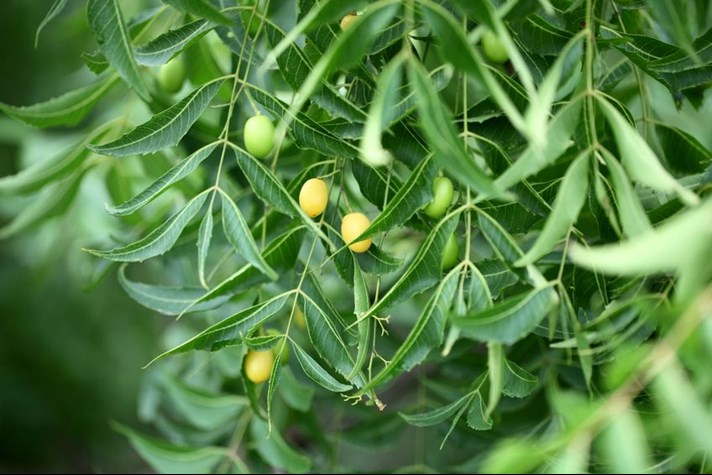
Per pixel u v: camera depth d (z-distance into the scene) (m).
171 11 0.78
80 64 1.16
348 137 0.62
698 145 0.70
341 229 0.64
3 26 1.15
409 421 0.62
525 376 0.61
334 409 0.87
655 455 0.60
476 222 0.61
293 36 0.53
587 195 0.61
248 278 0.64
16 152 1.20
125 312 1.25
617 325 0.59
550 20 0.62
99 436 1.33
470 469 0.78
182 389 0.85
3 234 0.85
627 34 0.64
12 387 1.28
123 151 0.62
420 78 0.54
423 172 0.60
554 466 0.53
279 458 0.80
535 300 0.56
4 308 1.24
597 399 0.62
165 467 0.81
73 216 0.95
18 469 1.32
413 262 0.59
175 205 0.82
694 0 0.76
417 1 0.53
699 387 0.52
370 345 0.82
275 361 0.62
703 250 0.50
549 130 0.55
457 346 0.76
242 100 0.72
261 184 0.62
